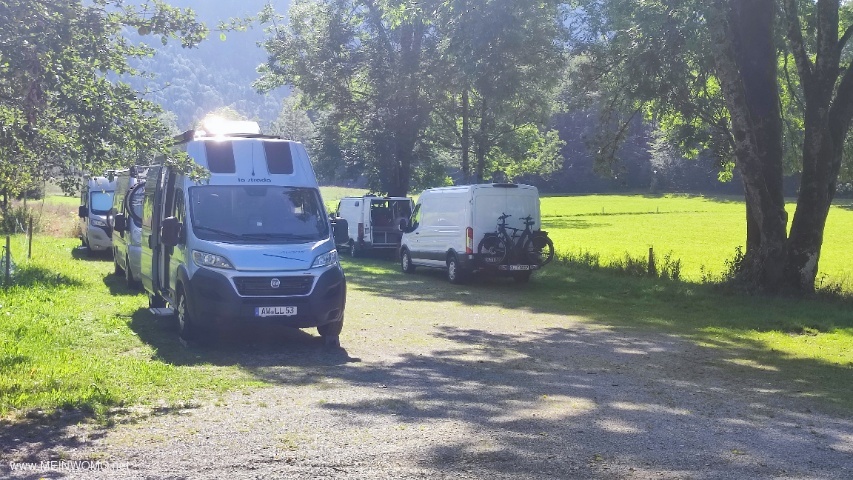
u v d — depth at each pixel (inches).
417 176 1724.9
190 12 337.4
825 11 741.9
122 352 415.8
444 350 462.3
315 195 484.1
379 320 584.7
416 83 1469.0
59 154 315.0
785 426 296.0
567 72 954.7
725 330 583.8
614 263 1013.2
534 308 692.1
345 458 240.8
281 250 440.1
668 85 767.1
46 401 297.4
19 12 292.2
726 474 231.9
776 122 761.0
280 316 431.5
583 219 2583.7
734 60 738.2
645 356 463.2
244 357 418.9
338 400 321.4
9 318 474.9
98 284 722.8
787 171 975.0
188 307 435.5
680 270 1050.1
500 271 853.2
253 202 464.8
